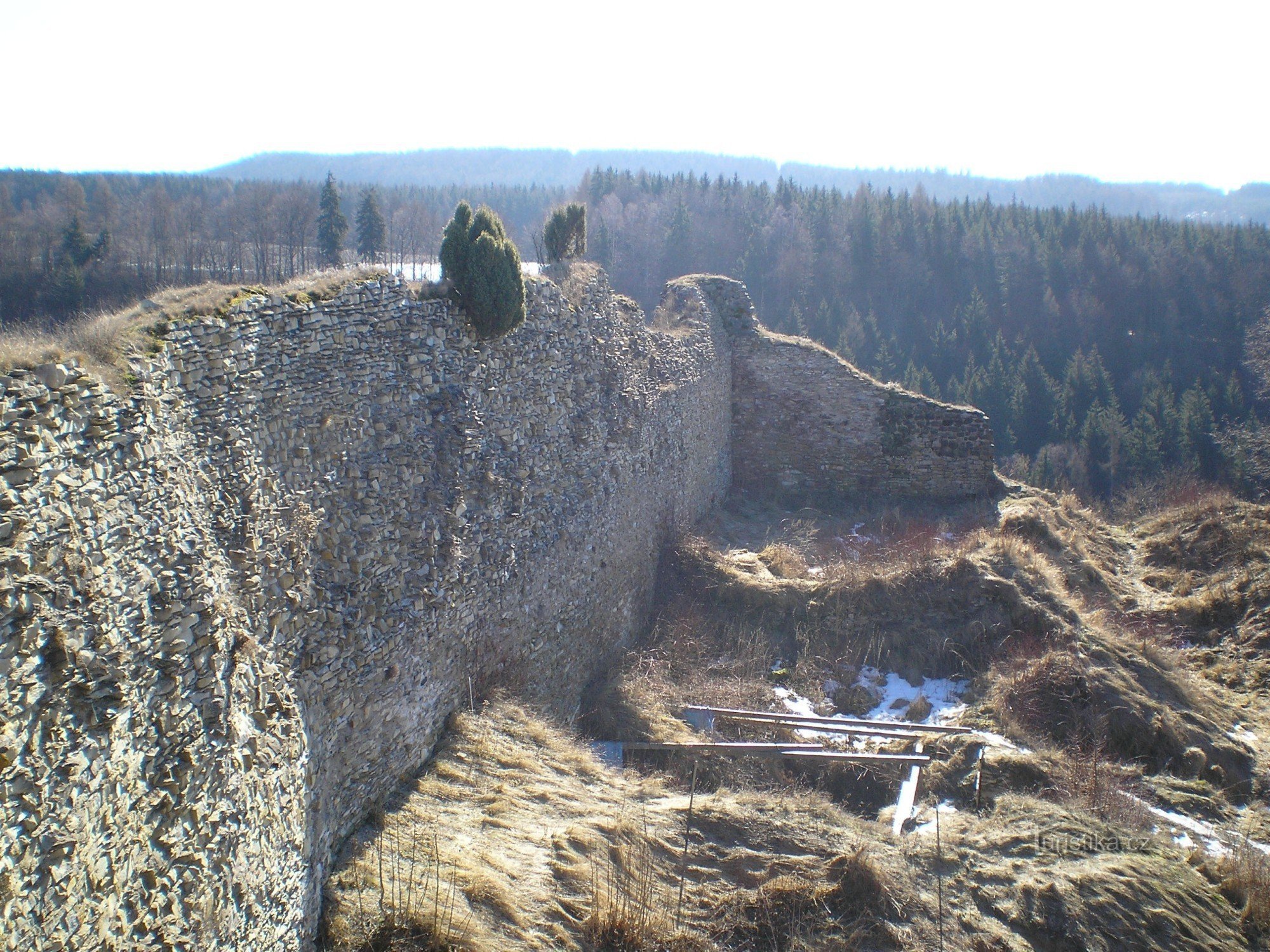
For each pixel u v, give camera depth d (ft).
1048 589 50.19
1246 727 44.16
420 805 26.73
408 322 30.30
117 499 16.17
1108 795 36.73
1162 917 30.17
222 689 18.01
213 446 20.74
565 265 47.14
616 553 46.26
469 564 31.76
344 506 25.88
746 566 55.62
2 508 13.43
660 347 55.98
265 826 19.21
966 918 29.17
